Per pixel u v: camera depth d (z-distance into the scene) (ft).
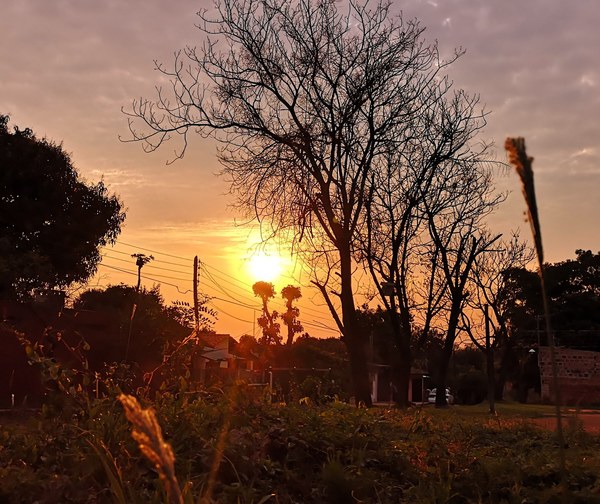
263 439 17.34
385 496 15.83
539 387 190.19
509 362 199.00
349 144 72.13
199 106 72.59
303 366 156.46
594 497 16.20
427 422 25.39
